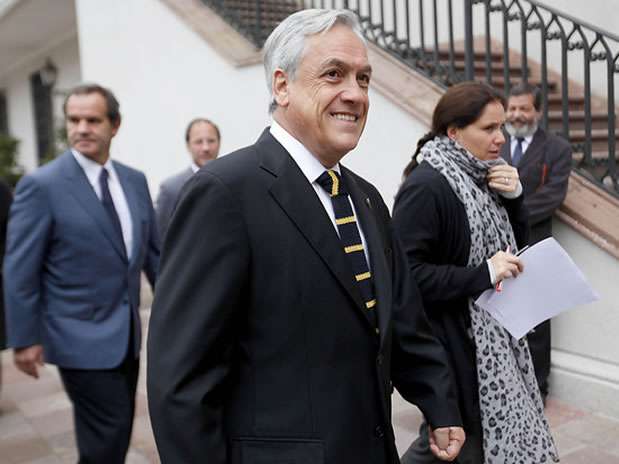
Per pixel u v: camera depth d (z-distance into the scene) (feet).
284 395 4.91
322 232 5.05
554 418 12.34
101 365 8.73
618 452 10.92
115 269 8.98
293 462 4.83
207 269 4.83
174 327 4.83
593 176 13.62
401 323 6.00
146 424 13.46
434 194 7.38
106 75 29.89
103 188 9.12
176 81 25.53
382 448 5.28
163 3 25.68
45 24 41.47
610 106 13.39
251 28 22.68
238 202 4.92
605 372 12.42
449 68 16.52
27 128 55.01
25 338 8.52
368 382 5.19
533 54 21.72
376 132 17.25
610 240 12.26
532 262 7.34
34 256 8.56
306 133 5.21
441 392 5.95
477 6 23.35
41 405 15.29
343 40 5.12
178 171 26.07
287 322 4.92
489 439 7.24
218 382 4.83
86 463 8.84
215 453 4.69
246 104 22.09
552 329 13.52
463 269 7.29
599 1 19.88
